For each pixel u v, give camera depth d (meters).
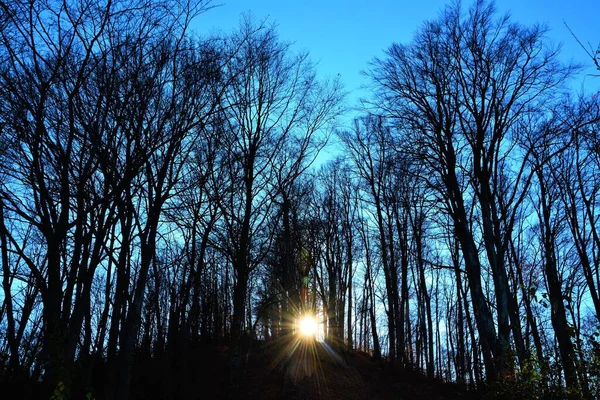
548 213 24.30
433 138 19.41
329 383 23.55
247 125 18.61
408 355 35.59
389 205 31.16
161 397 17.70
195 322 29.02
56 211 10.29
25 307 14.78
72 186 10.92
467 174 19.08
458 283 28.83
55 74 9.27
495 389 12.30
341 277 37.44
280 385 22.03
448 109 19.16
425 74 19.16
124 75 11.03
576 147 20.08
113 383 13.32
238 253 18.83
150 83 11.06
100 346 17.39
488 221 18.31
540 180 23.02
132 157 11.05
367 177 31.48
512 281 24.92
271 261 24.02
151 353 24.95
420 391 24.23
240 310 19.00
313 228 27.77
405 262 31.75
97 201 10.12
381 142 29.30
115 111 10.66
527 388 10.81
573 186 24.14
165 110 12.17
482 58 18.38
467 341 35.53
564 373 10.41
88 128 10.00
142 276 13.09
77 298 11.21
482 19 18.55
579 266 26.58
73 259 10.47
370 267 35.28
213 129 16.36
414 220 31.92
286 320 30.09
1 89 9.20
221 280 34.28
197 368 21.64
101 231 11.13
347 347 35.00
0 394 12.83
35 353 14.19
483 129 18.50
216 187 17.30
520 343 15.16
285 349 29.61
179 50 11.66
